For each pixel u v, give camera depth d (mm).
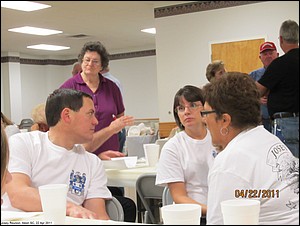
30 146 1932
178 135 2146
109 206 2008
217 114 1420
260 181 1283
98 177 2006
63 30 1837
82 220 1423
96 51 2641
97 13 1576
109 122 2656
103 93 2639
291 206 1279
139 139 2818
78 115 1950
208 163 2068
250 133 1354
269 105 1287
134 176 2582
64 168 1940
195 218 1140
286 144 1271
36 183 1918
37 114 2486
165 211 1145
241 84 1391
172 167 2102
